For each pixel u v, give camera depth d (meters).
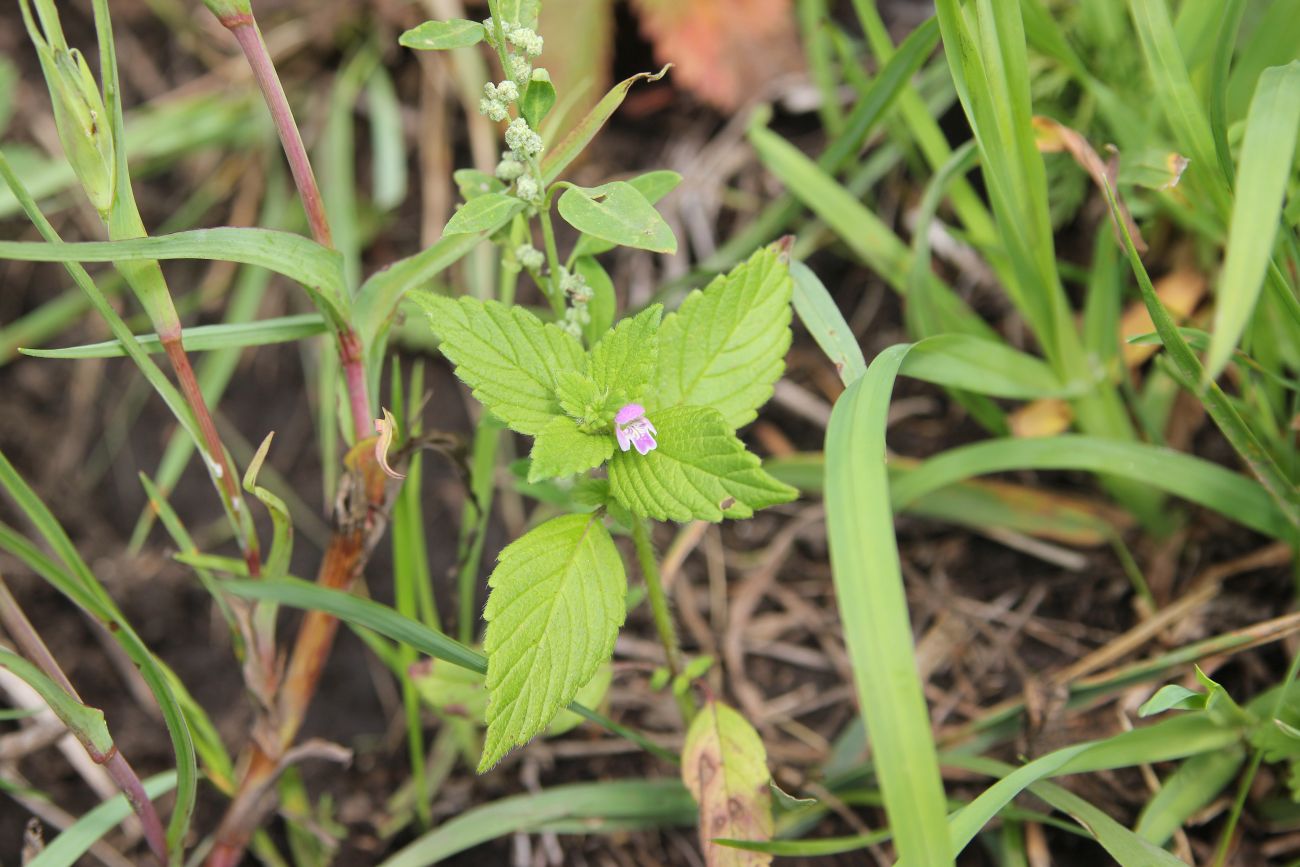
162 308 0.66
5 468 0.67
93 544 0.83
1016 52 0.68
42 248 0.64
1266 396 0.72
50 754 0.78
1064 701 0.72
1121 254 0.74
